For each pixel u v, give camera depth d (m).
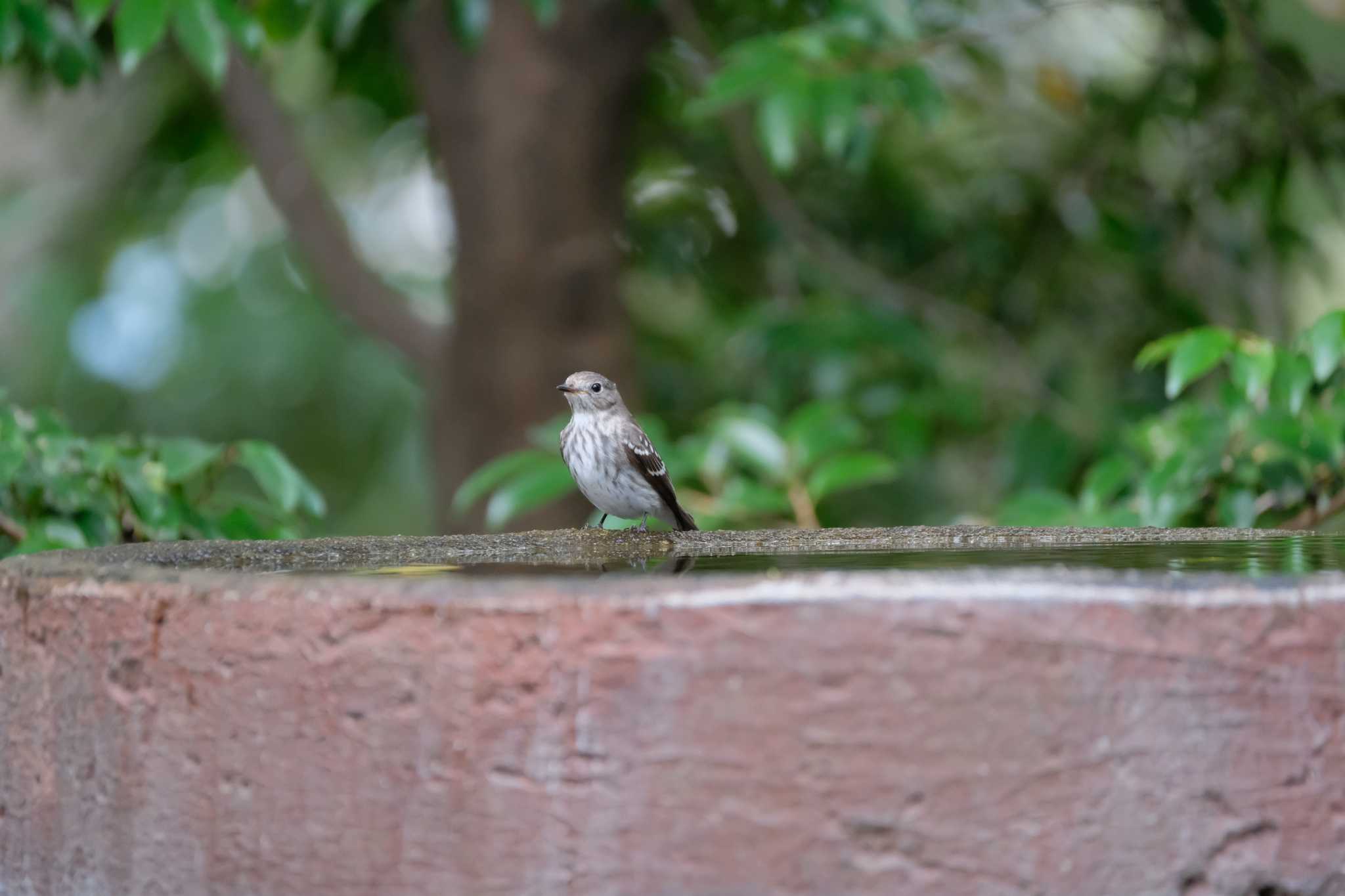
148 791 4.01
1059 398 12.92
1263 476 8.31
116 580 4.11
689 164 14.93
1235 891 3.67
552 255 12.03
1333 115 11.66
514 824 3.67
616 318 12.42
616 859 3.63
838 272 13.25
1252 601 3.65
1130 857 3.61
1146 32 13.87
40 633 4.29
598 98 12.07
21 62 10.67
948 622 3.56
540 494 8.34
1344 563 4.92
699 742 3.60
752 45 8.96
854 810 3.58
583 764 3.63
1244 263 12.86
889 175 14.30
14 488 7.69
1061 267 13.74
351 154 18.92
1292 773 3.70
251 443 7.77
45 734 4.29
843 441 8.70
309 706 3.80
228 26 7.98
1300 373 7.33
